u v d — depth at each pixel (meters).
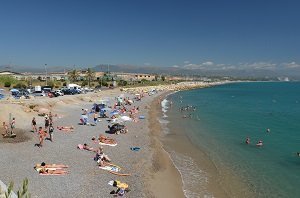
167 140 48.00
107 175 28.73
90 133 45.69
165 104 109.00
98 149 34.84
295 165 36.28
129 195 25.08
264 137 52.56
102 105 71.19
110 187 26.03
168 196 26.12
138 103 102.19
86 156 33.62
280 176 32.28
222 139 50.03
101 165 30.84
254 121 72.06
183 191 27.69
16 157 30.80
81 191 24.56
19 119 47.69
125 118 62.50
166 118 72.94
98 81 180.00
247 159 38.59
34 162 29.88
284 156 40.22
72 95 92.12
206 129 59.16
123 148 39.12
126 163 33.06
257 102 130.25
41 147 35.25
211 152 41.66
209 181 30.55
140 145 41.66
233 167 35.19
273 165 36.19
